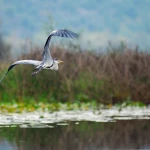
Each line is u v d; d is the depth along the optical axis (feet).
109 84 96.94
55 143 61.41
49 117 78.13
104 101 95.81
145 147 59.77
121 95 96.02
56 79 96.12
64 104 92.12
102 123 73.20
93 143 61.52
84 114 81.76
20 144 60.85
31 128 69.05
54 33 45.80
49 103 94.12
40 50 96.53
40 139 63.16
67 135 65.36
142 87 96.89
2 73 96.02
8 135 65.00
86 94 96.63
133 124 72.38
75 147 59.62
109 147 59.72
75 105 91.04
